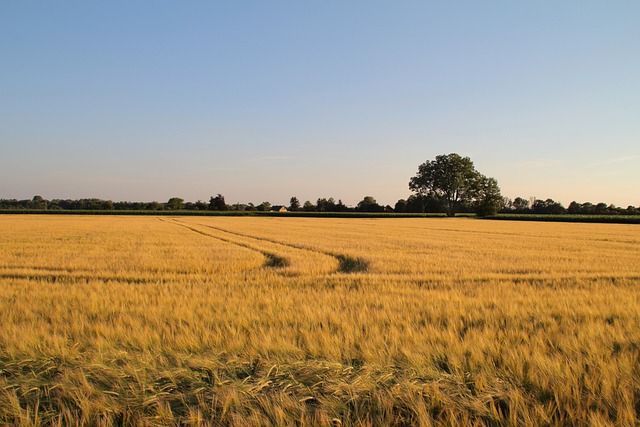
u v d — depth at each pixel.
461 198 116.88
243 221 77.62
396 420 3.98
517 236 39.09
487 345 5.71
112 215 106.88
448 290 11.04
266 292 10.29
